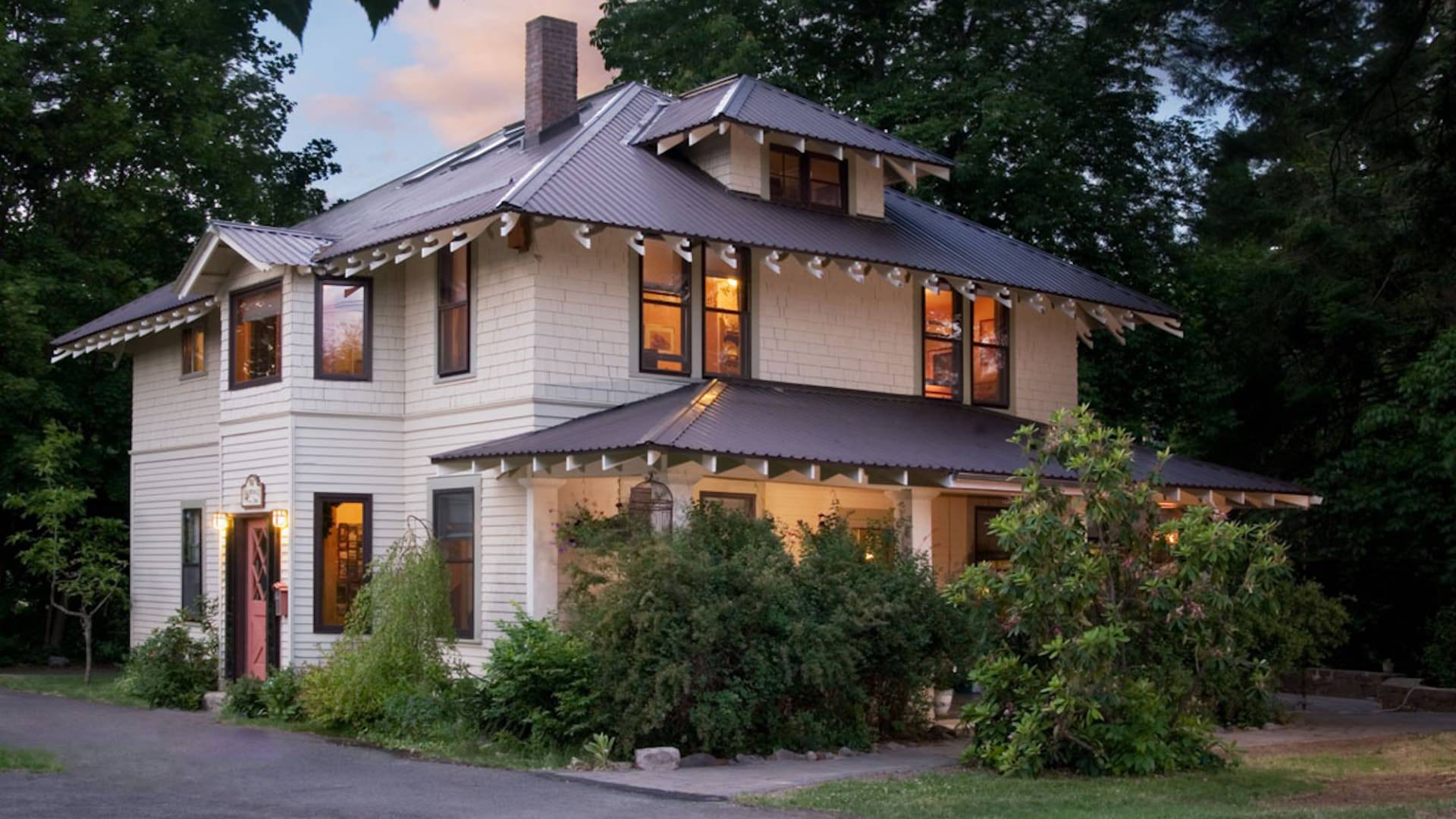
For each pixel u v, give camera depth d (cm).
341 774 1264
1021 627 1242
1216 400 2483
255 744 1488
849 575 1510
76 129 2716
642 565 1383
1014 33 2955
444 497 1869
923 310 2139
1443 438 1958
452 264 1894
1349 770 1281
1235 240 2333
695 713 1338
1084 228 2880
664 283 1881
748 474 1716
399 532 1916
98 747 1453
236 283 2006
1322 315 2325
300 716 1700
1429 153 1917
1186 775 1232
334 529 1878
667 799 1120
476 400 1828
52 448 2338
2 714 1783
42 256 2727
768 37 3259
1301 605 1792
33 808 1045
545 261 1767
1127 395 2998
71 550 2659
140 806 1062
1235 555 1262
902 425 1888
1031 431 1323
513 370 1780
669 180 1941
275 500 1884
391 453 1923
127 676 2086
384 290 1936
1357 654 2480
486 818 1013
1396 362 2356
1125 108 2978
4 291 2477
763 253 1962
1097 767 1226
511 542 1762
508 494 1773
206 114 2902
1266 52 1905
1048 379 2277
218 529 2005
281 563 1864
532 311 1758
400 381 1939
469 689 1495
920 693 1562
